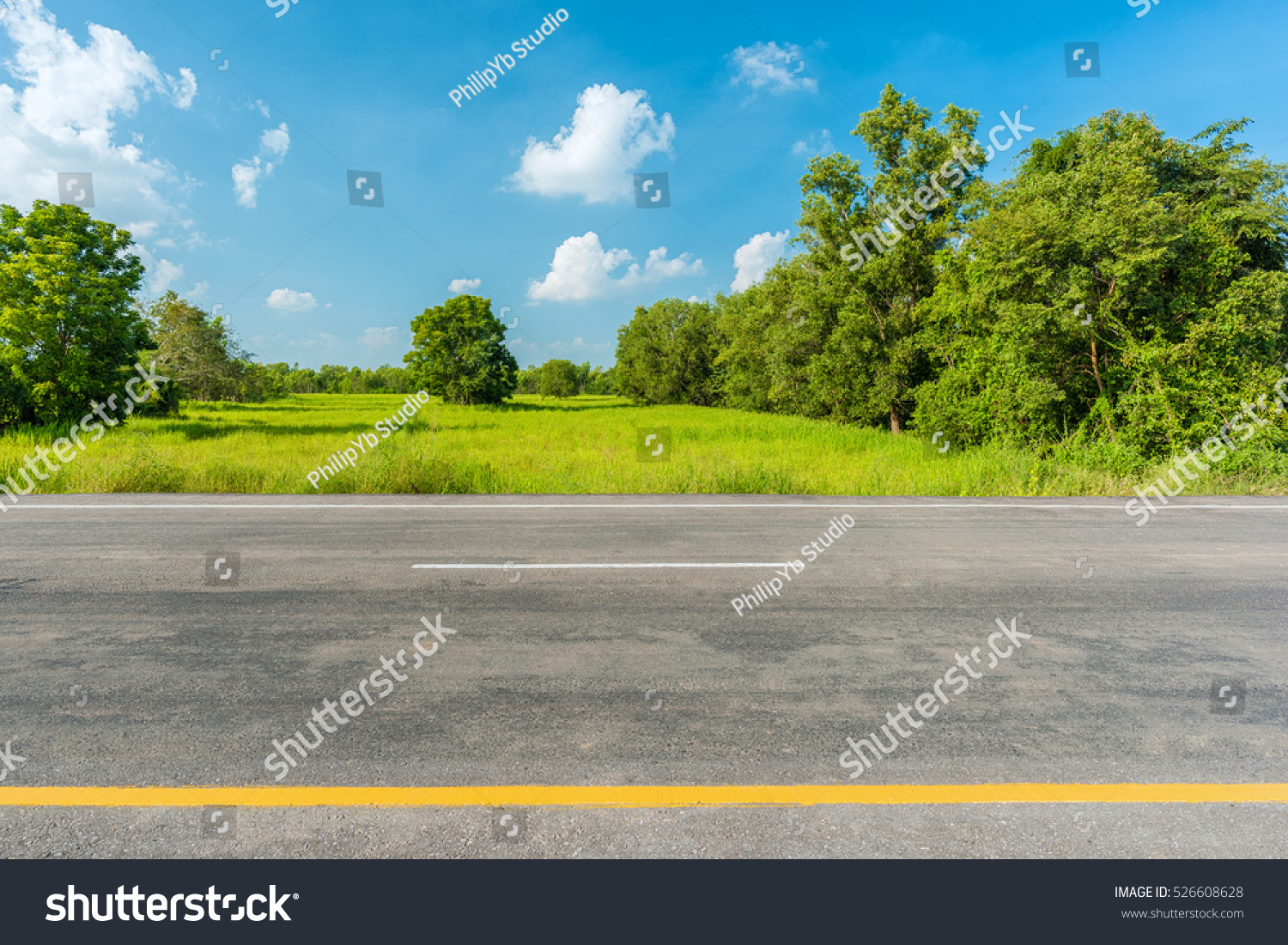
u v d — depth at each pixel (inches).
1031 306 578.6
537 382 4849.9
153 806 106.1
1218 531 321.4
